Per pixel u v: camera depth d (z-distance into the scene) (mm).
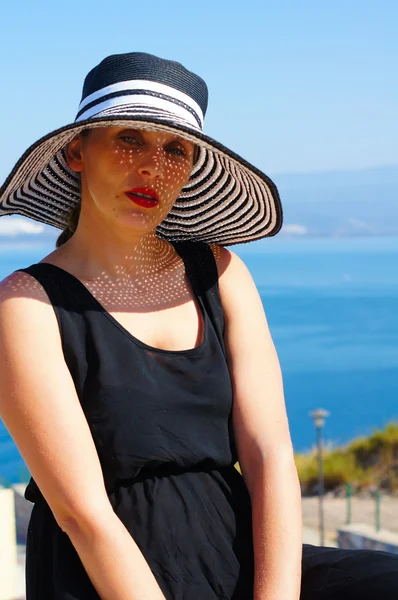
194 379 1963
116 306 1993
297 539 1944
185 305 2090
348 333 80625
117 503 1867
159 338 2008
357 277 162250
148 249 2084
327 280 153250
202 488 1936
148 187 1968
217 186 2229
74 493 1788
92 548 1767
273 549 1913
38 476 1825
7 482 10961
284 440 2078
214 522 1917
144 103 1960
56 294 1911
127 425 1862
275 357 2195
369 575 1951
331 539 14297
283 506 1973
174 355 1961
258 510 1976
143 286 2061
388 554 2031
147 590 1747
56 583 1849
